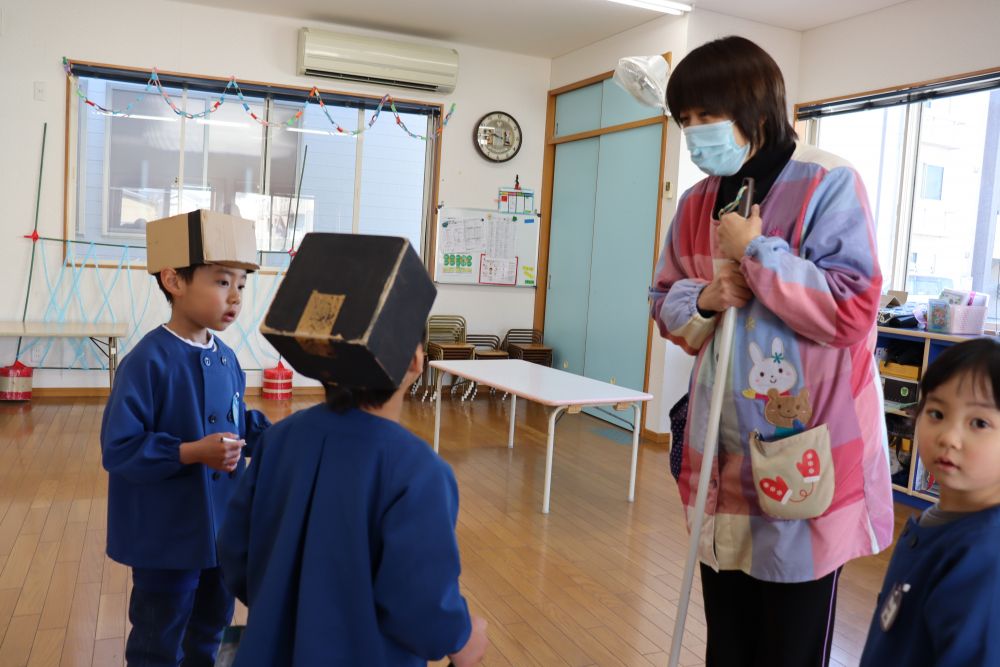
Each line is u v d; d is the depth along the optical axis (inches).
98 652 91.1
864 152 205.6
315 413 44.2
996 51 167.2
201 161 241.1
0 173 222.2
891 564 41.4
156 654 67.9
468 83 267.3
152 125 235.6
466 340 275.0
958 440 37.3
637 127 232.5
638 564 128.6
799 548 53.7
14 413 209.2
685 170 212.5
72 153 227.6
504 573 121.7
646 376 224.8
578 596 114.9
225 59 238.8
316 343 38.5
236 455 63.6
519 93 274.8
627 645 100.7
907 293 185.9
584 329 261.6
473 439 208.8
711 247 59.4
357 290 38.8
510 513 150.5
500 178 274.8
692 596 117.0
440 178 266.1
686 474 60.3
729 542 56.7
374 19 242.4
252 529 44.5
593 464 190.2
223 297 68.2
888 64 191.8
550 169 281.1
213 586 71.8
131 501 66.0
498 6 221.9
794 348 53.3
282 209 251.0
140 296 238.4
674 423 64.6
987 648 34.4
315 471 42.2
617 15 220.4
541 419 241.0
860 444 53.7
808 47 215.2
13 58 220.4
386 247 39.5
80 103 228.1
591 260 257.8
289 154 250.2
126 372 65.3
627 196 237.9
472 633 44.8
